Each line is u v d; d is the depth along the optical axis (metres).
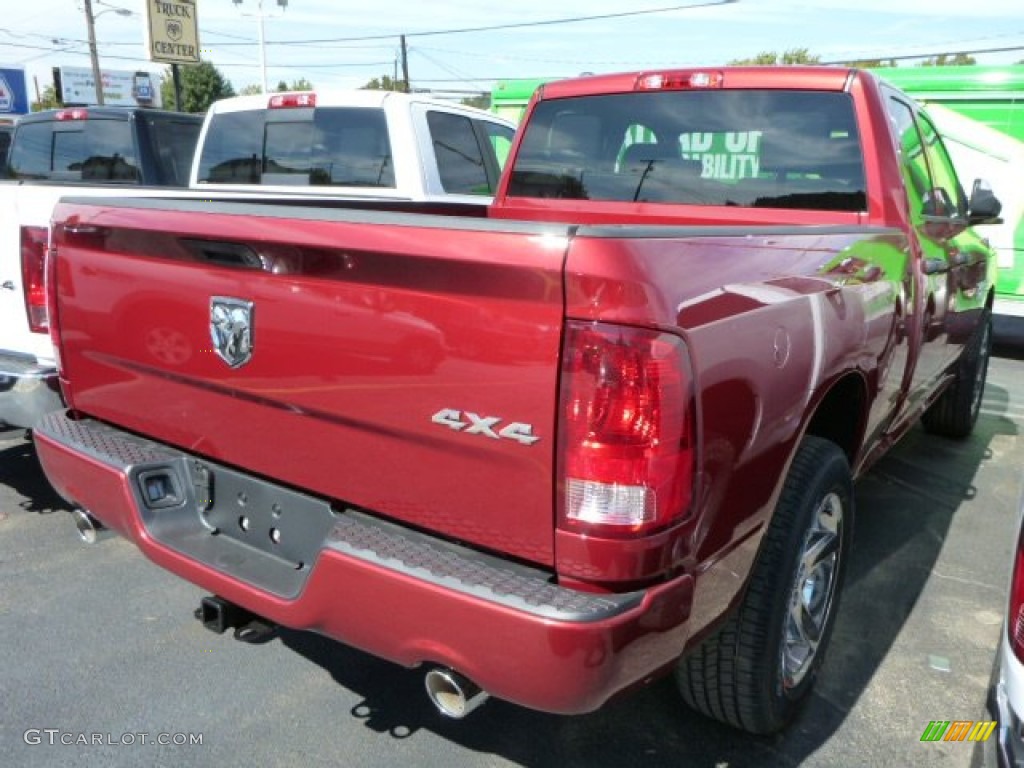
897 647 3.39
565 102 4.30
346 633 2.22
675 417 1.91
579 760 2.74
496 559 2.09
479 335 1.96
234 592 2.45
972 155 9.38
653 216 4.04
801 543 2.57
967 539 4.41
